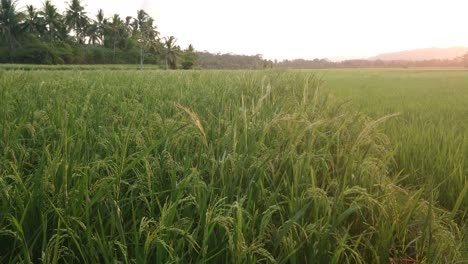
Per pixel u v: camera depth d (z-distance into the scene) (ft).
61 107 15.02
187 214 7.60
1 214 6.89
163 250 6.38
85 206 7.08
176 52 249.14
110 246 6.23
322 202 7.89
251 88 27.71
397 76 124.36
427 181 12.42
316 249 7.04
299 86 32.65
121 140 11.37
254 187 8.49
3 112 13.82
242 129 12.17
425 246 7.79
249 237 6.94
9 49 208.85
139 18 308.19
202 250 6.33
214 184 8.80
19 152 9.88
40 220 7.10
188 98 20.81
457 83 74.69
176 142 10.59
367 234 8.00
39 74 44.32
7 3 206.49
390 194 8.18
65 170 7.39
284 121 12.50
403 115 25.58
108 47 285.84
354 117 13.62
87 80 34.60
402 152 15.02
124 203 7.99
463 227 9.07
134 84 32.53
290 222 6.79
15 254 7.06
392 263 7.59
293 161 9.70
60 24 234.79
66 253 6.45
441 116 24.54
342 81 88.07
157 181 8.87
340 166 10.71
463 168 13.35
